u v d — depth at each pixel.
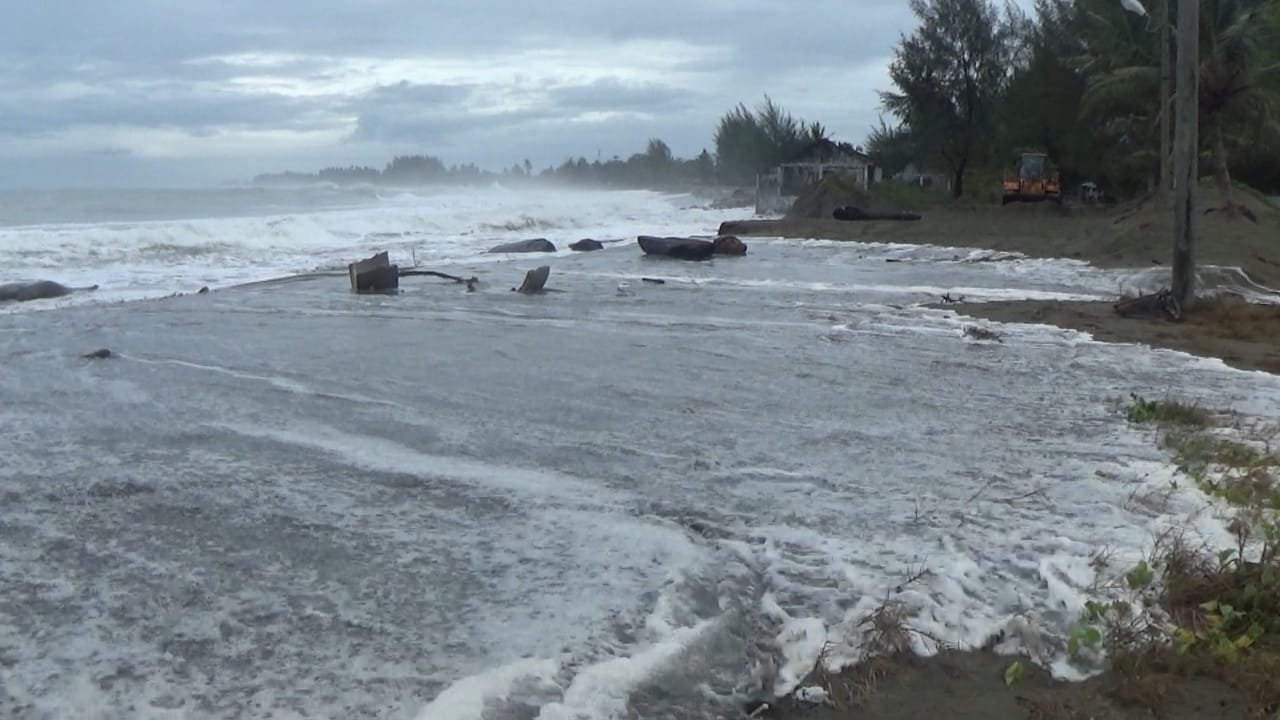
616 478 7.18
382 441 8.09
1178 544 5.72
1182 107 16.48
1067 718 4.34
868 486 7.07
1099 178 58.31
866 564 5.65
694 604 5.14
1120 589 5.35
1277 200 50.50
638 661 4.50
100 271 23.59
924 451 8.03
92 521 6.14
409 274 21.06
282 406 9.30
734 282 22.03
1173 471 7.36
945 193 65.69
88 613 4.88
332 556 5.63
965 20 63.12
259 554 5.64
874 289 20.97
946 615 5.09
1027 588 5.41
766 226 43.16
